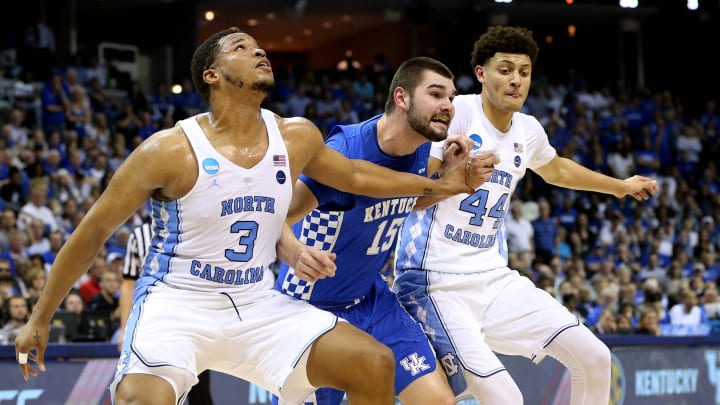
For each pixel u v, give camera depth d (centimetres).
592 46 2127
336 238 357
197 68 308
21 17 1752
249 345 313
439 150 370
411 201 360
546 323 381
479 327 386
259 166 303
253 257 310
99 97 1404
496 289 391
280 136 310
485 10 1975
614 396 625
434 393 354
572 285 966
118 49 1744
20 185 1026
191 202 299
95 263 793
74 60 1531
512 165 392
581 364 380
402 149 354
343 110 1582
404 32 2073
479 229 387
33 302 698
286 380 309
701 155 1683
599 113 1720
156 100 1513
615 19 2070
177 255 308
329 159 325
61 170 1062
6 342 618
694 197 1509
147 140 300
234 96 302
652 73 2066
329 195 347
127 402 291
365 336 312
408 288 390
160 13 1916
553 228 1227
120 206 297
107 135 1307
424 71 344
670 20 2027
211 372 536
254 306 314
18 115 1211
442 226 384
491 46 382
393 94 350
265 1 1877
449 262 384
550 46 2117
